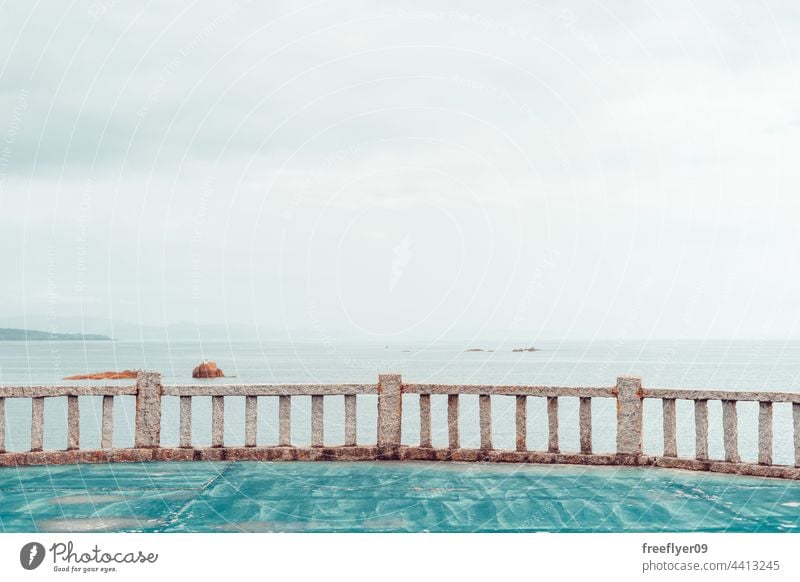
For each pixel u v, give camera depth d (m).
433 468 9.99
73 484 9.03
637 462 10.04
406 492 8.70
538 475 9.56
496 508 8.05
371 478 9.39
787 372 75.81
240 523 7.50
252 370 80.25
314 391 10.62
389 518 7.69
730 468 9.58
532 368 84.94
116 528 7.27
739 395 9.65
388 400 10.56
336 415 33.97
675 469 9.88
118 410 34.78
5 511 7.92
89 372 80.06
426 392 10.59
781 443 23.56
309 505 8.14
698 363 100.19
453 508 8.05
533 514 7.84
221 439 10.62
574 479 9.33
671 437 10.04
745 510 7.95
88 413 33.59
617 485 9.02
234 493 8.62
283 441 10.62
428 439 10.59
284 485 9.02
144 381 10.56
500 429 28.12
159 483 9.11
